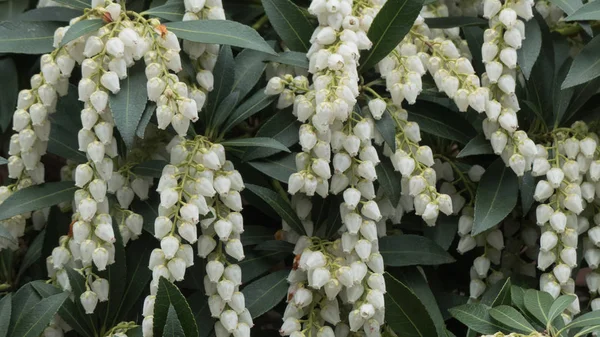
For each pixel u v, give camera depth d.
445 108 0.76
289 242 0.75
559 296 0.73
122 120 0.69
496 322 0.71
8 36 0.73
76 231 0.70
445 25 0.78
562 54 0.80
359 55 0.72
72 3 0.76
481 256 0.76
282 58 0.74
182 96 0.69
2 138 0.85
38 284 0.72
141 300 0.76
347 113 0.70
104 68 0.70
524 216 0.78
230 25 0.72
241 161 0.75
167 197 0.69
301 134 0.71
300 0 0.81
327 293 0.71
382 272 0.71
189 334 0.69
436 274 0.79
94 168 0.70
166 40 0.70
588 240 0.76
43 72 0.71
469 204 0.76
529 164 0.74
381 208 0.75
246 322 0.71
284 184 0.78
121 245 0.72
